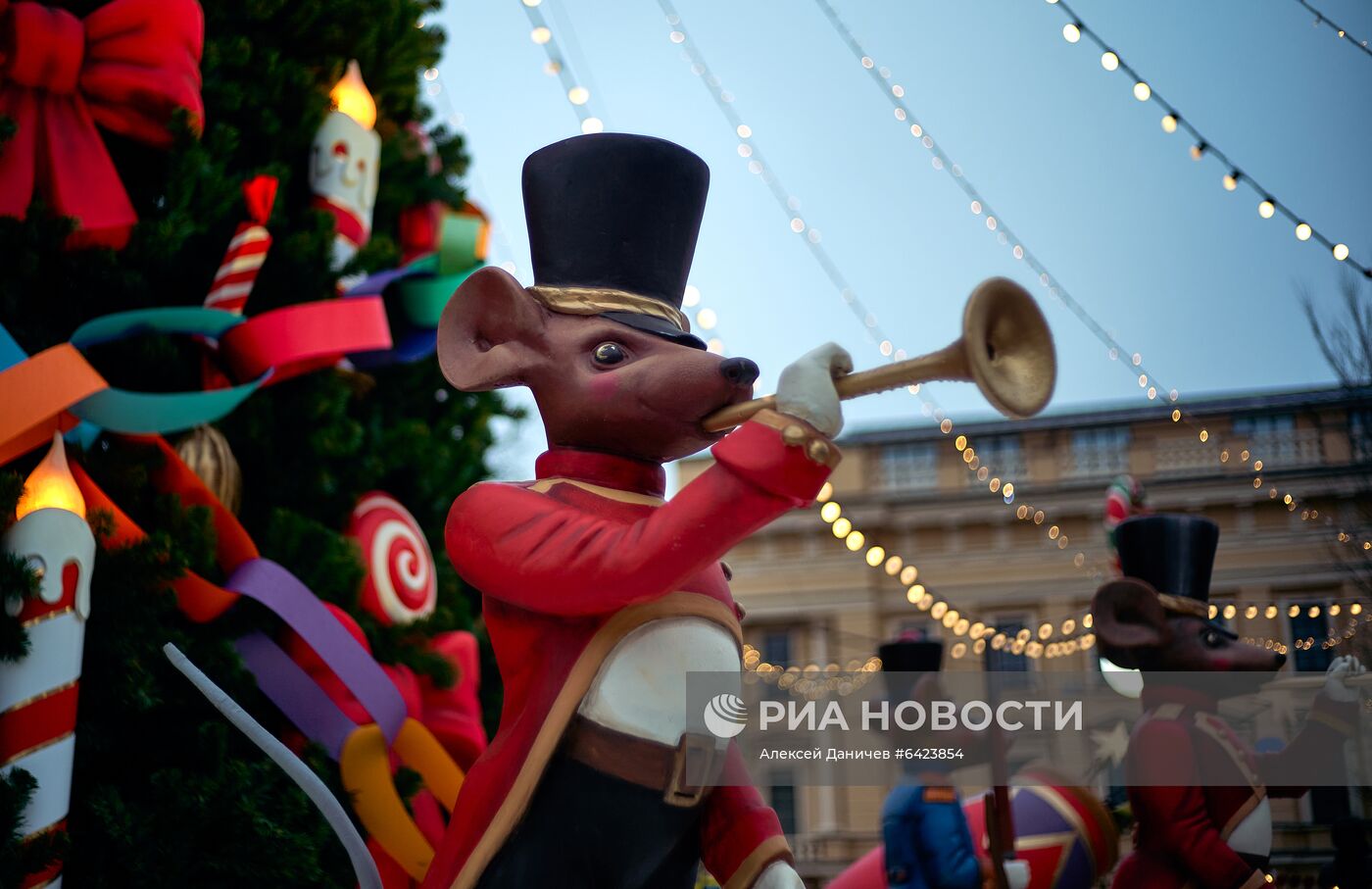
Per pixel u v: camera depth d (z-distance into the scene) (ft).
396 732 13.84
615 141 10.19
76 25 14.02
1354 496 26.13
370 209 17.06
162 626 13.42
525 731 9.19
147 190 15.38
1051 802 13.71
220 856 12.62
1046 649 20.71
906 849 12.14
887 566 19.12
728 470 8.54
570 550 8.94
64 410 12.92
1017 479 49.34
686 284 10.57
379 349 17.48
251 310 15.79
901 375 8.42
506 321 9.91
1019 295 8.30
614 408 9.56
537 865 9.03
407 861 13.61
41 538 12.00
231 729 13.99
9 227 13.39
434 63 19.15
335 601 15.19
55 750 11.80
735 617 9.71
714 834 9.74
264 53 16.21
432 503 18.15
